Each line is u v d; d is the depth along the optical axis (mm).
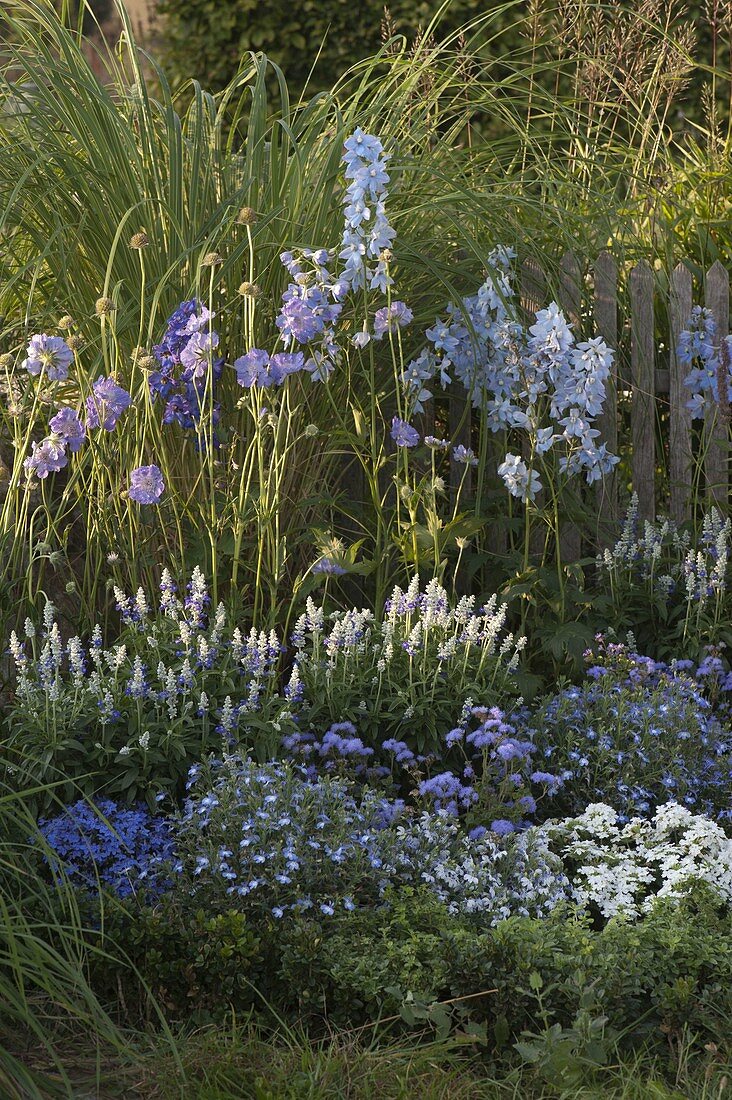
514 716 3643
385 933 2803
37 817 3201
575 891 3021
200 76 8398
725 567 4297
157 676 3484
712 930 2832
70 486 3963
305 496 4312
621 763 3527
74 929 2711
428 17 7914
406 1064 2561
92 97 4125
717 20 5609
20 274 3947
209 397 3873
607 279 4656
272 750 3352
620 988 2648
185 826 3117
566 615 4355
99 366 4195
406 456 4090
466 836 3250
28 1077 2438
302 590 3914
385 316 4070
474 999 2709
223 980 2766
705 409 4746
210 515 4043
